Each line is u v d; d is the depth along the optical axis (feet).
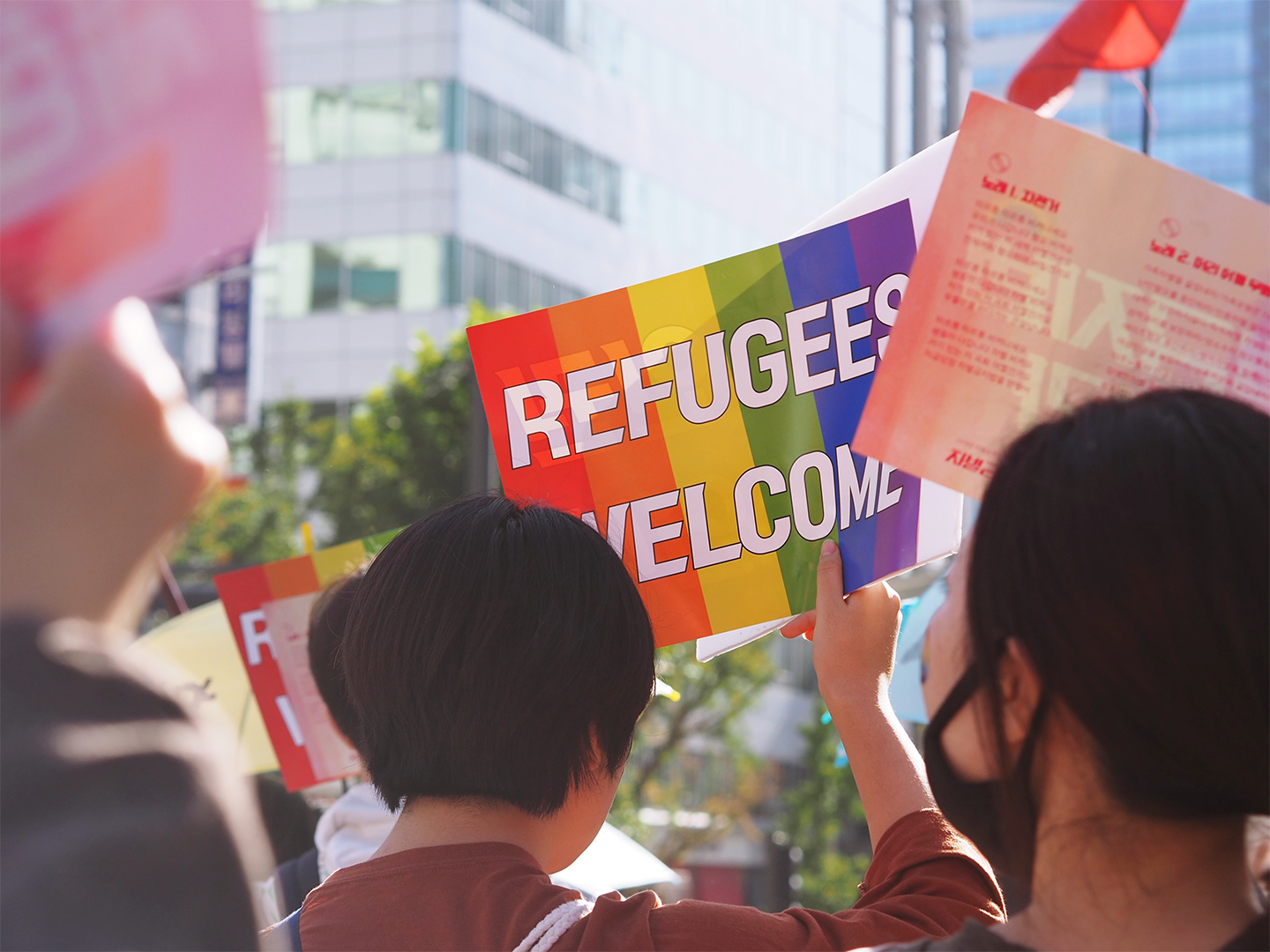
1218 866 3.14
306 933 4.30
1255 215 4.28
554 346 5.73
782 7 116.67
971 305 4.41
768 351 5.60
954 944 3.21
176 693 2.25
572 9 97.81
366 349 90.53
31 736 2.01
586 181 98.27
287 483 74.74
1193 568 2.99
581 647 4.44
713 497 5.61
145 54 1.97
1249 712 2.96
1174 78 128.26
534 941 4.10
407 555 4.64
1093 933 3.13
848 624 5.29
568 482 5.69
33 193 1.95
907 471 4.43
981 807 3.53
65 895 1.92
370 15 92.17
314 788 9.13
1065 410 3.63
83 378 2.22
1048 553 3.12
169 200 1.96
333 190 91.81
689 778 91.15
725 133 109.81
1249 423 3.19
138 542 2.29
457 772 4.43
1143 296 4.33
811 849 81.10
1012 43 132.67
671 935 4.25
